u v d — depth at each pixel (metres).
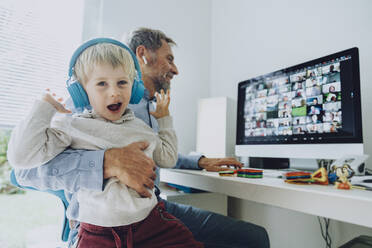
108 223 0.53
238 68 1.70
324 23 1.23
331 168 0.70
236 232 0.74
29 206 1.45
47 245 1.36
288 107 1.03
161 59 0.98
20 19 1.38
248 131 1.20
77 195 0.57
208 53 1.93
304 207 0.53
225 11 1.85
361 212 0.44
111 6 1.53
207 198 1.34
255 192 0.63
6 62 1.32
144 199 0.57
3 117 1.29
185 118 1.76
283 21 1.43
